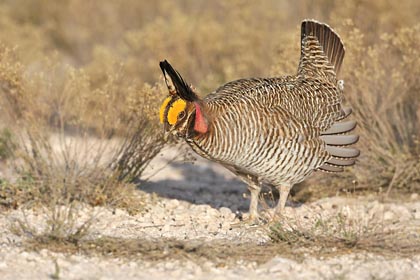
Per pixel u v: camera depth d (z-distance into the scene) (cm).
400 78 2697
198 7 4103
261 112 2105
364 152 2623
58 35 4212
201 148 2117
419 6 3422
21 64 2577
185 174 3009
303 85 2283
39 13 4325
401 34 2744
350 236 1944
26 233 2020
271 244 1939
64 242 1909
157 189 2714
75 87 2555
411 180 2625
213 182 2917
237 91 2166
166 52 3422
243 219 2300
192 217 2312
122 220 2259
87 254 1869
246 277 1736
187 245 1881
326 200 2555
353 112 2638
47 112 2534
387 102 2684
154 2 4172
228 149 2095
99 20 4172
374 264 1830
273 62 2931
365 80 2664
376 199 2555
